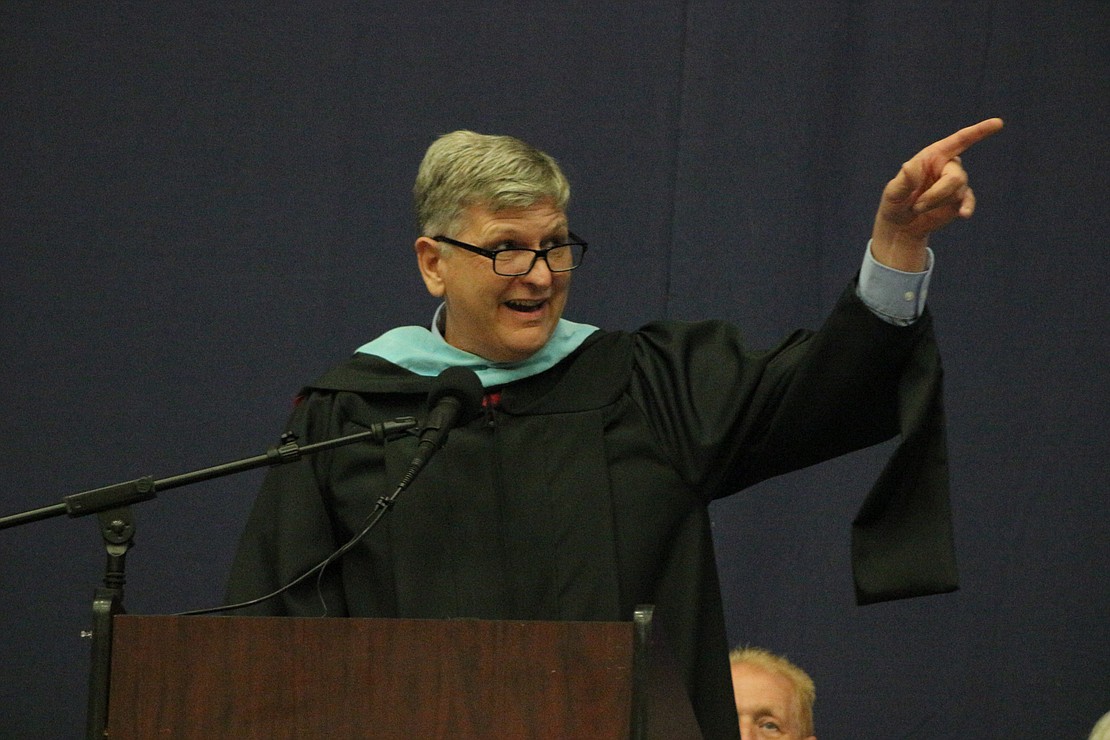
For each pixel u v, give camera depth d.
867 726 16.81
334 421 10.88
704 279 17.59
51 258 18.05
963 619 16.83
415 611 10.12
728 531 17.28
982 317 17.12
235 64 18.31
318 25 18.31
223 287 17.98
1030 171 17.25
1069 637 16.64
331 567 10.50
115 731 7.52
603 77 18.00
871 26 17.64
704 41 17.84
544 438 10.62
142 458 17.72
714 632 10.46
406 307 17.86
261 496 10.93
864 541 10.01
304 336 17.88
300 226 18.05
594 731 7.11
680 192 17.72
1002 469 16.92
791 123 17.62
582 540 10.30
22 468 17.70
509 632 7.28
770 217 17.56
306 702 7.43
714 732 10.18
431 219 10.59
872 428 10.36
